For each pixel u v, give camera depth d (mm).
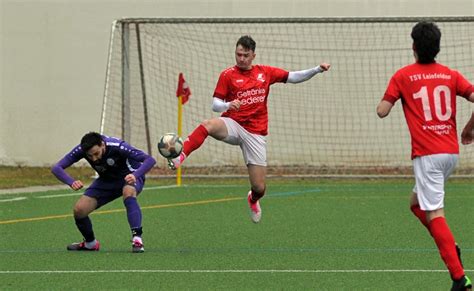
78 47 47125
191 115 46438
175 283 19188
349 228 28188
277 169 45875
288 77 25344
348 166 45844
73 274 20266
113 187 23562
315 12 45875
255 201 26547
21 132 47656
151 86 46531
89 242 23703
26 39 47406
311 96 45906
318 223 29391
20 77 47531
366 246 24469
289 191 39375
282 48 45750
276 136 46031
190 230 27844
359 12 45781
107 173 23422
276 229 28016
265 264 21547
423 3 45594
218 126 24578
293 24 45656
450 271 17297
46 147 47594
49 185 41656
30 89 47500
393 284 19031
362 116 45844
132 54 46688
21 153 47750
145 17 46438
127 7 46688
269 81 25172
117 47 46875
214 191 39250
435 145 17703
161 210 32969
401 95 18141
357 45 45531
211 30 46188
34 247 24422
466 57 45375
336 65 45719
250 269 20859
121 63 46000
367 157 45906
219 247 24375
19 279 19688
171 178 43781
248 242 25312
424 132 17781
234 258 22469
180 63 46438
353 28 45531
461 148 44375
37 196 37219
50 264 21594
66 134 47406
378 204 34688
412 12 45625
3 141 47750
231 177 43594
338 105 45875
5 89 47594
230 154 46469
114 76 46938
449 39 45375
